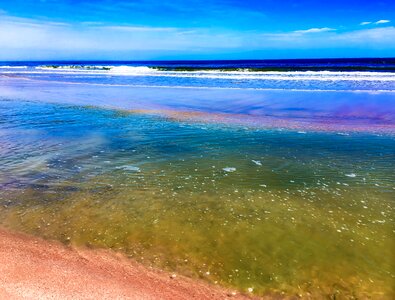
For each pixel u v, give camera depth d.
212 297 3.94
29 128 12.78
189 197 6.75
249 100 20.20
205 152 9.95
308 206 6.37
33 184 7.32
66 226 5.55
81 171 8.20
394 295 3.99
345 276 4.32
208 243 5.07
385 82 27.56
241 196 6.82
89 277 4.24
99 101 19.91
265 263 4.59
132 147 10.38
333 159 9.25
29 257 4.66
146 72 45.47
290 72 37.44
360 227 5.57
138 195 6.83
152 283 4.16
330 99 19.97
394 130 12.65
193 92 24.00
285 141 11.23
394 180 7.64
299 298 3.94
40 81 33.66
